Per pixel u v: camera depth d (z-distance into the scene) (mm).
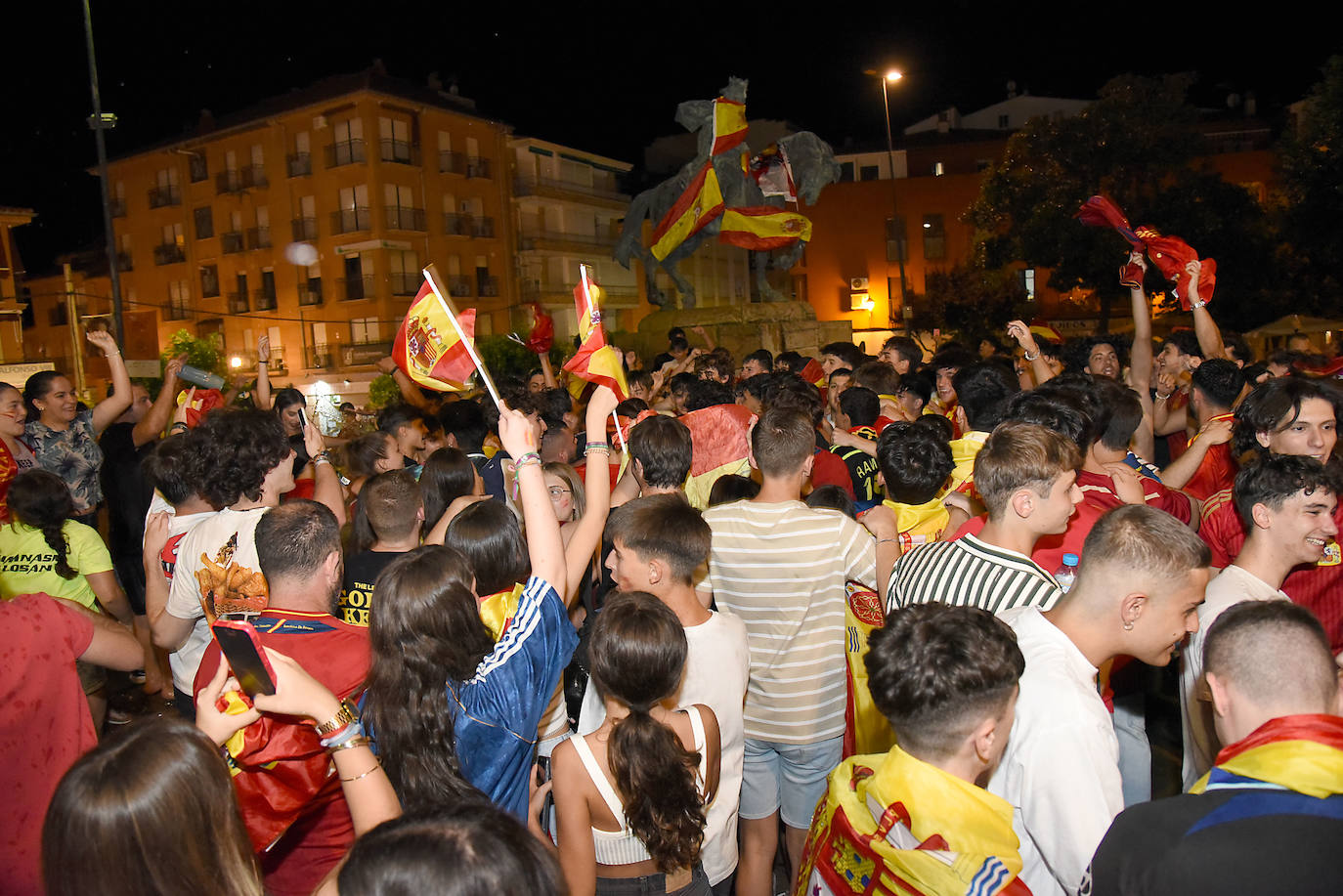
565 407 6902
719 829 2879
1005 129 48219
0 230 31781
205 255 41531
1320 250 21406
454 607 2240
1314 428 3643
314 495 4484
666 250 14094
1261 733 1718
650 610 2377
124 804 1461
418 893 1188
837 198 43781
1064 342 7605
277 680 1892
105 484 6176
